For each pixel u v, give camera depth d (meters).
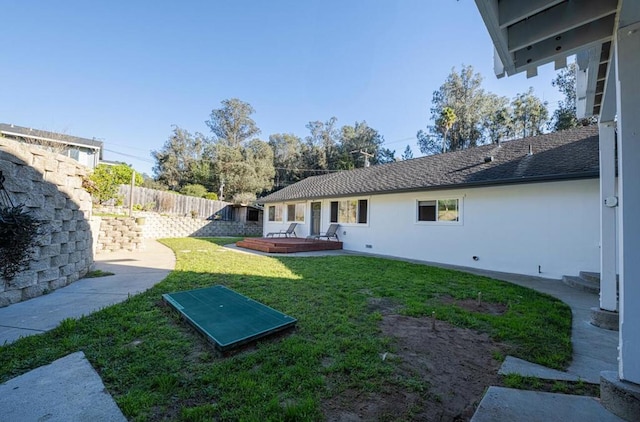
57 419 1.69
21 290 3.92
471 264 8.45
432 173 10.14
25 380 2.07
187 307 3.47
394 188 10.02
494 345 2.88
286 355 2.51
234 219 22.23
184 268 6.55
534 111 28.39
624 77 1.89
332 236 12.58
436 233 9.30
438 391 2.09
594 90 3.47
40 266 4.27
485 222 8.22
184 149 34.34
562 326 3.44
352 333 3.05
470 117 31.56
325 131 40.66
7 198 3.66
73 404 1.82
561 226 6.94
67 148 18.98
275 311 3.41
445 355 2.64
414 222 9.88
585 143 7.77
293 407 1.80
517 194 7.64
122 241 9.77
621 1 1.82
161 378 2.09
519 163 8.12
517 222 7.61
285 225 15.92
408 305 4.09
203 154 32.84
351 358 2.49
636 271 1.83
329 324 3.27
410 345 2.83
